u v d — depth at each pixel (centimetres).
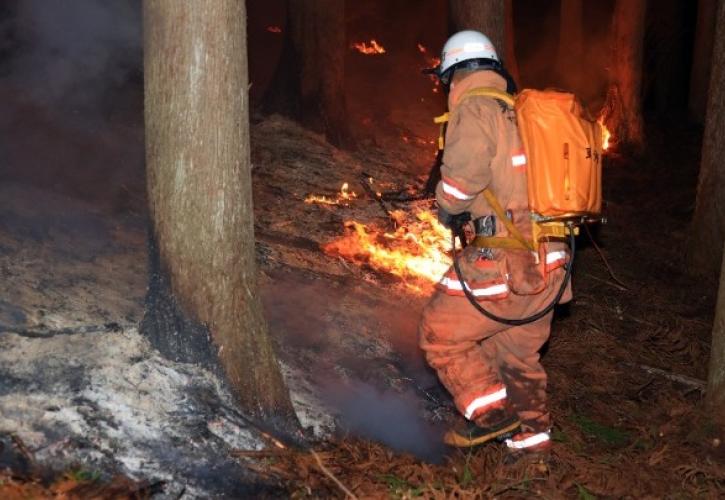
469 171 377
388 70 1459
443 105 1290
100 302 453
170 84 382
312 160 941
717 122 837
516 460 414
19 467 319
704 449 469
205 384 396
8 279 443
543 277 389
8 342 383
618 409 538
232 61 385
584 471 420
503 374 421
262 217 732
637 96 1465
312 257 654
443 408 489
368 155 1046
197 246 393
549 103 383
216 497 341
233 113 389
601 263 853
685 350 664
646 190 1234
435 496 368
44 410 351
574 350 624
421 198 838
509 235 389
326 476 371
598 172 388
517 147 387
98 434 349
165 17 378
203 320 398
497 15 855
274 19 1549
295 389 450
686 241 875
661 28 1800
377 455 404
